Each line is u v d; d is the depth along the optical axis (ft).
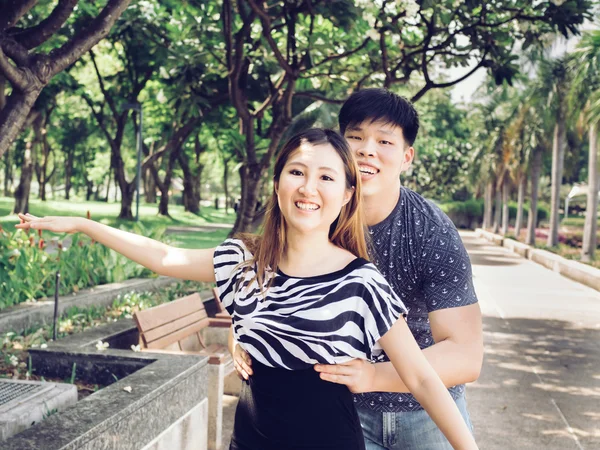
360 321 6.28
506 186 146.20
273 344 6.35
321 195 6.35
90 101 91.71
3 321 18.31
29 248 23.26
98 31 15.23
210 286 30.48
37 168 159.74
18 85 14.51
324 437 6.27
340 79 39.86
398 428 8.02
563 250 98.37
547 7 30.19
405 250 7.68
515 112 104.99
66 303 21.39
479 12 32.96
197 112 39.63
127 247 7.48
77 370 14.43
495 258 87.51
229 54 32.73
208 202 304.91
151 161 75.92
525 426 18.57
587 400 21.16
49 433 9.38
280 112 38.86
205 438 14.19
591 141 74.43
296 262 6.54
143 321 15.89
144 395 11.24
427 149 159.02
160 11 46.78
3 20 14.65
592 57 60.75
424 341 8.15
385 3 28.78
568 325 35.19
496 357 26.91
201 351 19.63
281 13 31.14
